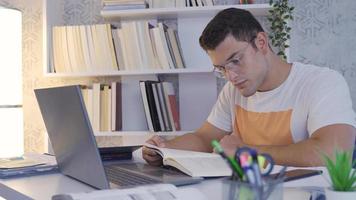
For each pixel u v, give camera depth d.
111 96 2.26
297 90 1.44
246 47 1.30
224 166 1.01
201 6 2.16
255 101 1.53
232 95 1.68
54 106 0.92
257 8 2.14
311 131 1.29
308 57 2.33
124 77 2.38
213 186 0.88
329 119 1.25
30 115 2.56
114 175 1.01
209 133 1.70
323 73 1.42
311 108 1.34
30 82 2.56
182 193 0.74
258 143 1.51
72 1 2.53
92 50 2.26
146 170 1.09
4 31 2.12
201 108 2.33
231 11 1.33
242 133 1.60
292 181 0.90
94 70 2.25
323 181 0.90
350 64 2.30
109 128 2.25
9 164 1.17
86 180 0.92
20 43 2.22
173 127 2.19
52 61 2.32
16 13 2.19
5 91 2.12
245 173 0.54
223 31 1.27
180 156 1.11
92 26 2.26
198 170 0.96
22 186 0.94
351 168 0.65
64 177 1.06
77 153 0.91
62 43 2.28
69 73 2.26
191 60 2.31
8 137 2.14
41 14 2.56
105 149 1.31
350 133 1.21
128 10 2.22
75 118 0.84
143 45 2.21
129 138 2.40
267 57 1.44
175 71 2.17
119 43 2.24
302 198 0.75
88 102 2.26
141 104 2.35
